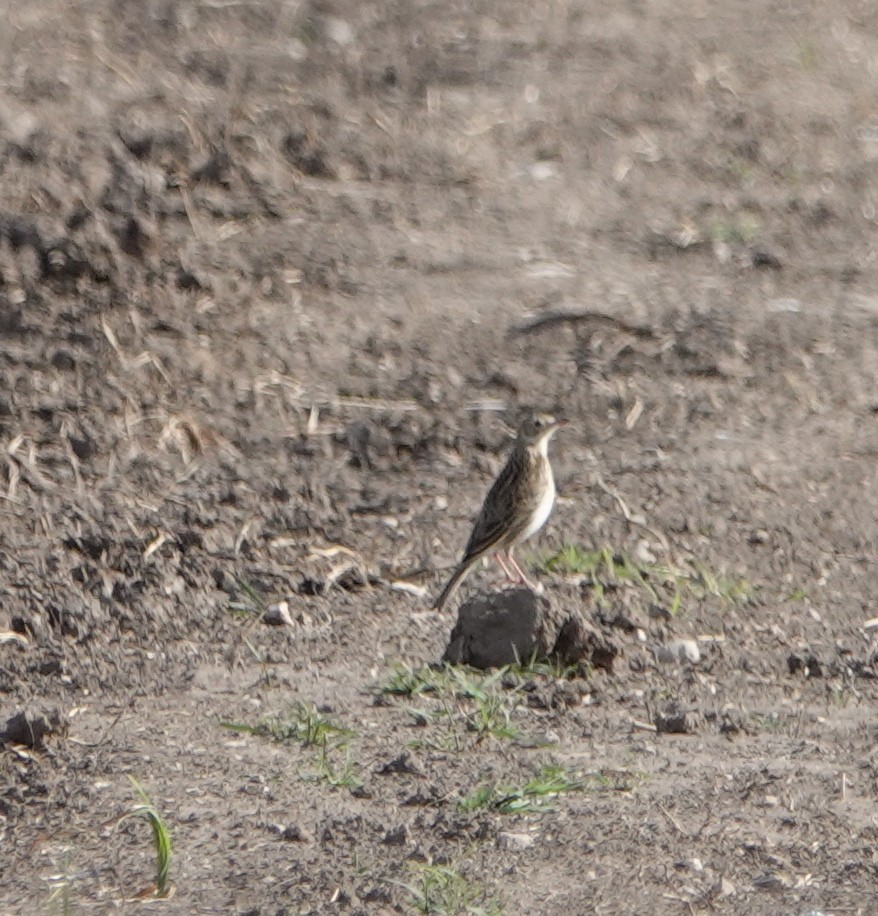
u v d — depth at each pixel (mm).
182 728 12555
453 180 26016
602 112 30016
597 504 17078
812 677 14094
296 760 12055
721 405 19594
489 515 15047
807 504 17406
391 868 10562
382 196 24875
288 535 16156
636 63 33156
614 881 10469
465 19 35281
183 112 26078
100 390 18203
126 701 13055
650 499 17234
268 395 18781
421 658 14062
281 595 15117
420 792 11547
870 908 10281
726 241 25062
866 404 19922
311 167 25359
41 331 19031
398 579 15633
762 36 35906
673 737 12719
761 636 14859
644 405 19406
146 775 11766
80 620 14367
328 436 18125
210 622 14562
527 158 27609
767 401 19812
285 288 21297
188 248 21438
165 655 13945
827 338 21562
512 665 13734
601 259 23891
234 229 22578
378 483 17359
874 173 28547
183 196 22844
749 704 13477
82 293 19859
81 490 16516
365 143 26609
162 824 10438
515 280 22672
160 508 16344
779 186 27719
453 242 23781
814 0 39281
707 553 16359
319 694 13266
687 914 10164
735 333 21391
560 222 25172
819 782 11961
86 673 13523
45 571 15023
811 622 15219
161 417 17984
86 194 21750
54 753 12055
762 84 32594
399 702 13125
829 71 33938
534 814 11312
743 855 10859
